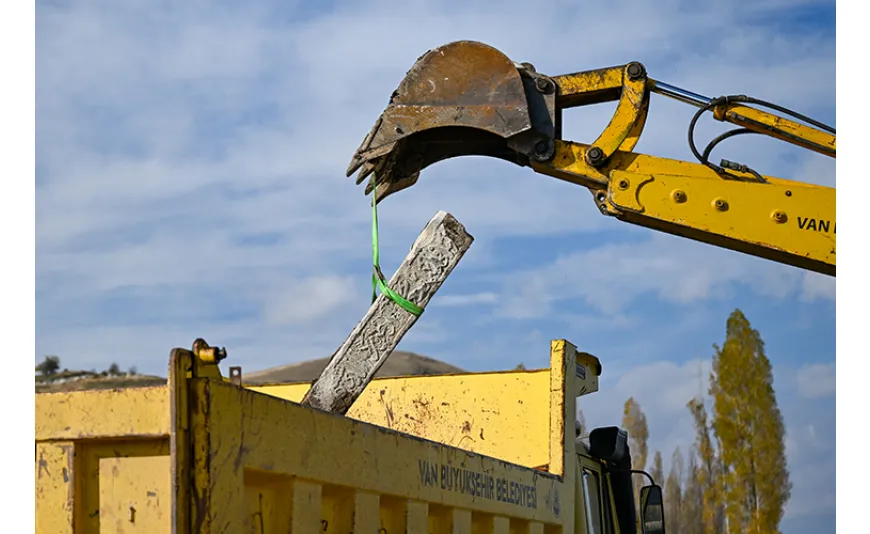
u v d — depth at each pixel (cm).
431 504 347
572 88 392
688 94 391
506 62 381
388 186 404
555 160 387
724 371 3025
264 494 270
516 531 415
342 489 296
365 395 530
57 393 260
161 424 250
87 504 257
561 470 459
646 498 495
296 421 275
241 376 262
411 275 372
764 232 364
